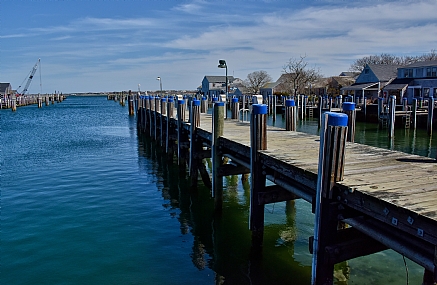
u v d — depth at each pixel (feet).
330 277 18.93
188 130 51.80
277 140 33.42
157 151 74.79
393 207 15.29
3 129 120.88
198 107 45.06
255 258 27.40
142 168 58.75
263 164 26.94
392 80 166.81
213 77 333.01
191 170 45.55
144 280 24.85
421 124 105.09
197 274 25.52
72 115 192.13
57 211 38.32
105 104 356.59
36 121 153.99
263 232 28.96
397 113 103.76
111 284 24.45
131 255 28.53
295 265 26.17
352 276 23.99
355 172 21.01
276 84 268.41
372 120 120.78
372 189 17.49
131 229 33.63
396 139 86.84
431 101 90.07
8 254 28.66
